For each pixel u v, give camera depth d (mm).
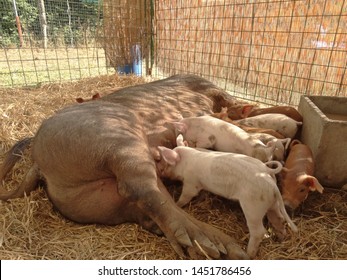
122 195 1874
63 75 6660
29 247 1882
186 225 1765
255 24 4973
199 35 5859
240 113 3295
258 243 1787
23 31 9898
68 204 2086
